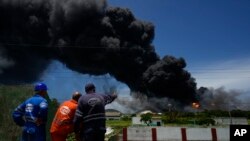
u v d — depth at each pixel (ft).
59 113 22.07
